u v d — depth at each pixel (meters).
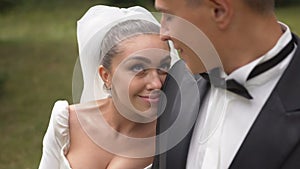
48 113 10.02
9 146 8.65
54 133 2.75
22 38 15.92
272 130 1.91
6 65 13.04
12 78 12.05
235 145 2.00
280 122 1.91
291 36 2.00
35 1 20.33
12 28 17.48
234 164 1.95
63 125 2.72
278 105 1.93
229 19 1.91
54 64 13.06
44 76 12.16
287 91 1.94
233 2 1.89
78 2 21.38
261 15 1.92
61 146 2.74
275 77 1.98
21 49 14.49
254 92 2.00
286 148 1.88
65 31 16.98
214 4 1.91
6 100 10.71
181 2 1.95
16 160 8.17
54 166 2.78
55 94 11.00
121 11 2.49
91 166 2.68
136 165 2.64
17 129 9.32
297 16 18.83
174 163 2.21
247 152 1.93
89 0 21.36
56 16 19.31
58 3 21.03
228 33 1.93
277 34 1.97
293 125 1.90
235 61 1.98
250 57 1.96
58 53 14.02
